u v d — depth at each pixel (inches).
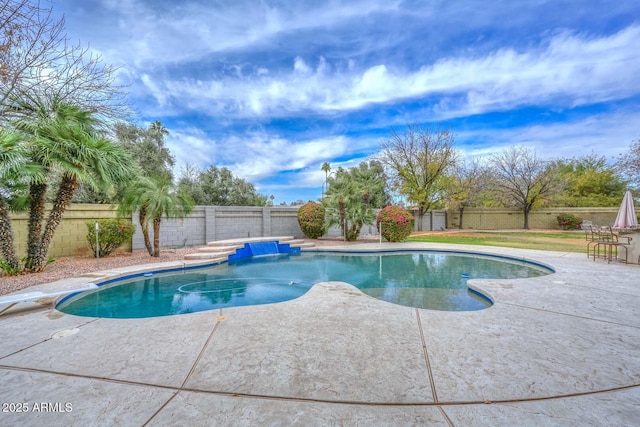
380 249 417.4
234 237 499.8
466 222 973.8
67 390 81.8
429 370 92.1
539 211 895.7
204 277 278.8
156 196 319.6
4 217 235.5
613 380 86.8
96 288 218.8
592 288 196.1
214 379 87.4
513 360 98.7
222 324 132.4
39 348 109.2
